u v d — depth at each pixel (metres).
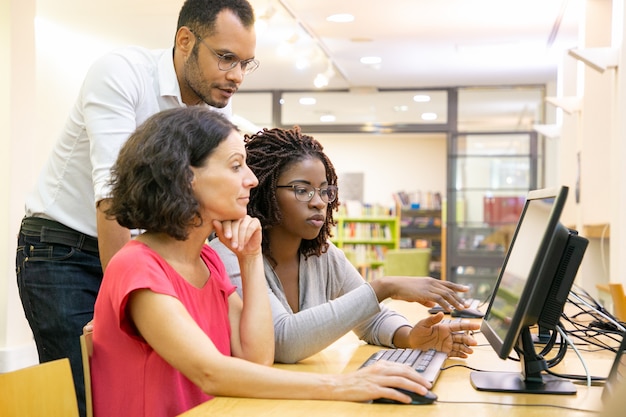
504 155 10.57
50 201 2.20
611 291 3.28
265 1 6.49
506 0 6.63
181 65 2.20
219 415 1.27
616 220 4.40
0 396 1.31
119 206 1.49
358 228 12.00
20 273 2.22
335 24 7.48
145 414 1.46
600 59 4.45
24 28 5.53
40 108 7.46
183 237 1.49
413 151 14.06
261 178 2.01
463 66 9.34
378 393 1.37
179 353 1.39
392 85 10.63
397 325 2.10
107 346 1.48
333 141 14.23
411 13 7.06
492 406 1.36
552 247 1.42
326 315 1.84
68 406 1.42
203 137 1.51
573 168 7.08
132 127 2.09
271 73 9.84
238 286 1.93
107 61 2.11
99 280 2.24
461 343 1.93
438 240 12.48
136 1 6.49
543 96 10.45
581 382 1.60
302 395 1.39
